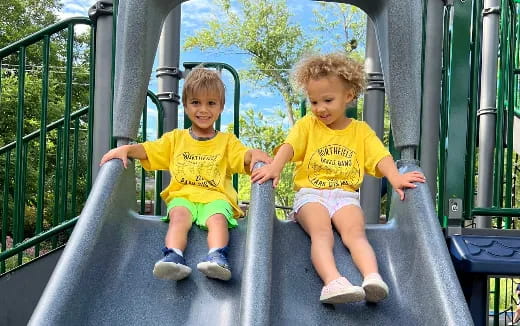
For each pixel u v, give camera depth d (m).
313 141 2.19
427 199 1.89
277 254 1.92
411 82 2.14
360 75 2.15
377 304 1.77
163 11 2.27
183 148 2.25
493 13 4.58
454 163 2.31
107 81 2.94
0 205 10.03
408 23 2.12
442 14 2.80
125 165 2.07
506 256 2.07
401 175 2.01
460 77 2.34
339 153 2.17
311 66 2.11
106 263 1.83
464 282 2.19
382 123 3.33
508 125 3.05
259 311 1.47
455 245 2.18
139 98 2.23
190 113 2.24
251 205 1.83
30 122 11.61
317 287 1.83
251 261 1.61
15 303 3.13
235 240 2.06
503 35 2.85
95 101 2.95
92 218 1.78
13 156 10.31
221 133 2.29
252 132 15.18
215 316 1.75
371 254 1.87
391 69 2.15
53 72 15.84
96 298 1.72
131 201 2.15
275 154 2.14
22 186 3.18
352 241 1.93
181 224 2.02
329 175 2.13
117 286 1.82
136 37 2.17
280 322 1.67
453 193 2.31
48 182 11.23
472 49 2.49
